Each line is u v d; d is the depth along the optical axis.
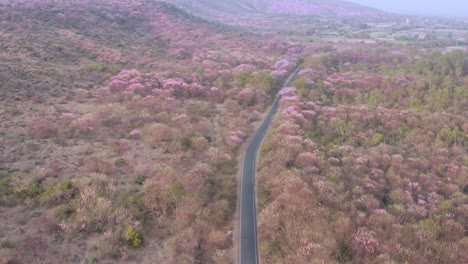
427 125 69.25
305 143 56.09
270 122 70.88
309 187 41.16
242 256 32.94
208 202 41.00
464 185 50.78
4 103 59.47
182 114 65.62
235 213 39.94
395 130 68.44
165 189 39.88
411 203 43.78
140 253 31.95
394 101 85.81
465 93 84.38
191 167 47.88
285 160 50.03
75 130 54.44
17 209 34.34
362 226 35.72
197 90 82.25
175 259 31.53
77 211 34.78
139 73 86.12
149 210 37.44
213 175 47.28
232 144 57.38
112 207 36.25
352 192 43.44
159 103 69.94
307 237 32.06
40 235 31.41
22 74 73.56
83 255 30.31
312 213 35.81
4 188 36.16
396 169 52.88
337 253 30.98
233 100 80.38
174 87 80.19
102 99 70.12
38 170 40.75
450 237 36.22
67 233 32.25
